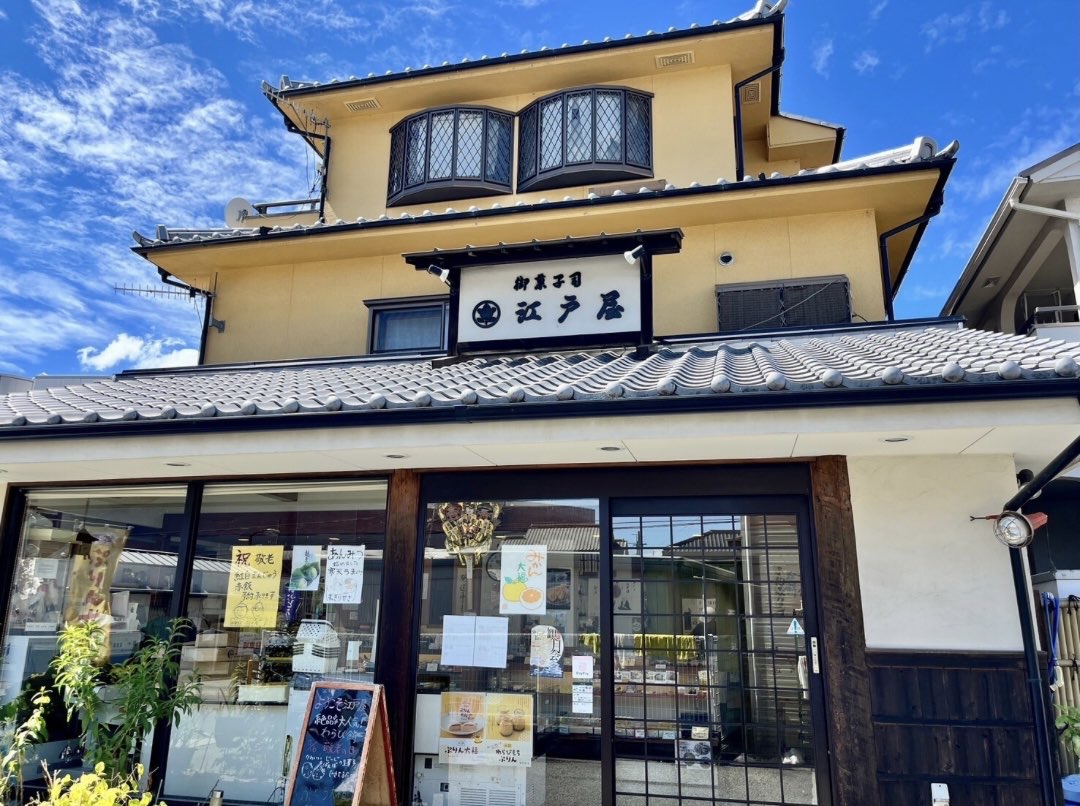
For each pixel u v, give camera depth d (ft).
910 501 17.69
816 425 14.99
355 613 20.76
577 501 19.85
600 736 18.49
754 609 18.39
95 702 20.31
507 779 18.88
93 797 13.57
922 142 24.18
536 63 32.14
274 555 21.75
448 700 19.58
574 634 19.21
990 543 17.17
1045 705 16.57
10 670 22.95
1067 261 36.06
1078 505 30.78
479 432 16.84
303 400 18.44
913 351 17.93
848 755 16.74
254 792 20.47
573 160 31.58
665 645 18.72
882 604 17.30
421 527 20.66
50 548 23.66
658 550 19.25
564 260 23.77
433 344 29.50
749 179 25.46
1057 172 28.32
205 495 22.70
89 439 19.10
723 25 29.96
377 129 35.76
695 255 27.66
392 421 17.08
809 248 26.86
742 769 17.72
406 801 19.03
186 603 22.06
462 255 23.86
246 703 21.08
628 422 15.98
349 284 30.86
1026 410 14.16
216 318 31.81
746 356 20.20
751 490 18.78
